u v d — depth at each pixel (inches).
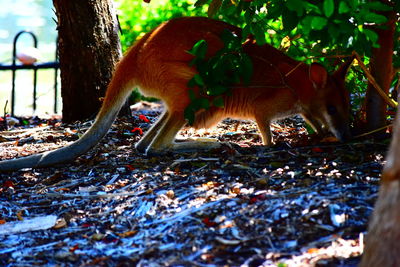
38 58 646.5
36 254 297.0
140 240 299.6
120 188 373.4
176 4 748.6
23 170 418.6
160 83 421.7
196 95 413.4
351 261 251.3
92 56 530.0
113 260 280.4
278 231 284.7
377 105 418.9
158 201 339.0
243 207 312.5
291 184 337.4
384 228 203.3
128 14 766.5
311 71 409.1
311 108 426.0
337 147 405.7
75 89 539.5
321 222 287.6
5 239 317.1
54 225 330.3
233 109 440.8
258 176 360.2
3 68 716.7
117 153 445.4
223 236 287.1
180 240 291.4
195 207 321.7
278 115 436.1
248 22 384.2
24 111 824.9
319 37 351.6
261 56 428.5
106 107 431.2
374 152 387.9
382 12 393.1
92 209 347.9
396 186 199.9
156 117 563.2
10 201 368.5
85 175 403.5
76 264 283.1
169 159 419.5
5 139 508.1
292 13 356.2
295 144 425.4
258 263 259.4
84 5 522.9
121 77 430.6
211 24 420.8
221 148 426.6
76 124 532.4
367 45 345.1
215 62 385.4
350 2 327.9
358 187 320.5
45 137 503.8
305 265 251.3
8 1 1653.5
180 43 413.1
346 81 459.5
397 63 433.7
